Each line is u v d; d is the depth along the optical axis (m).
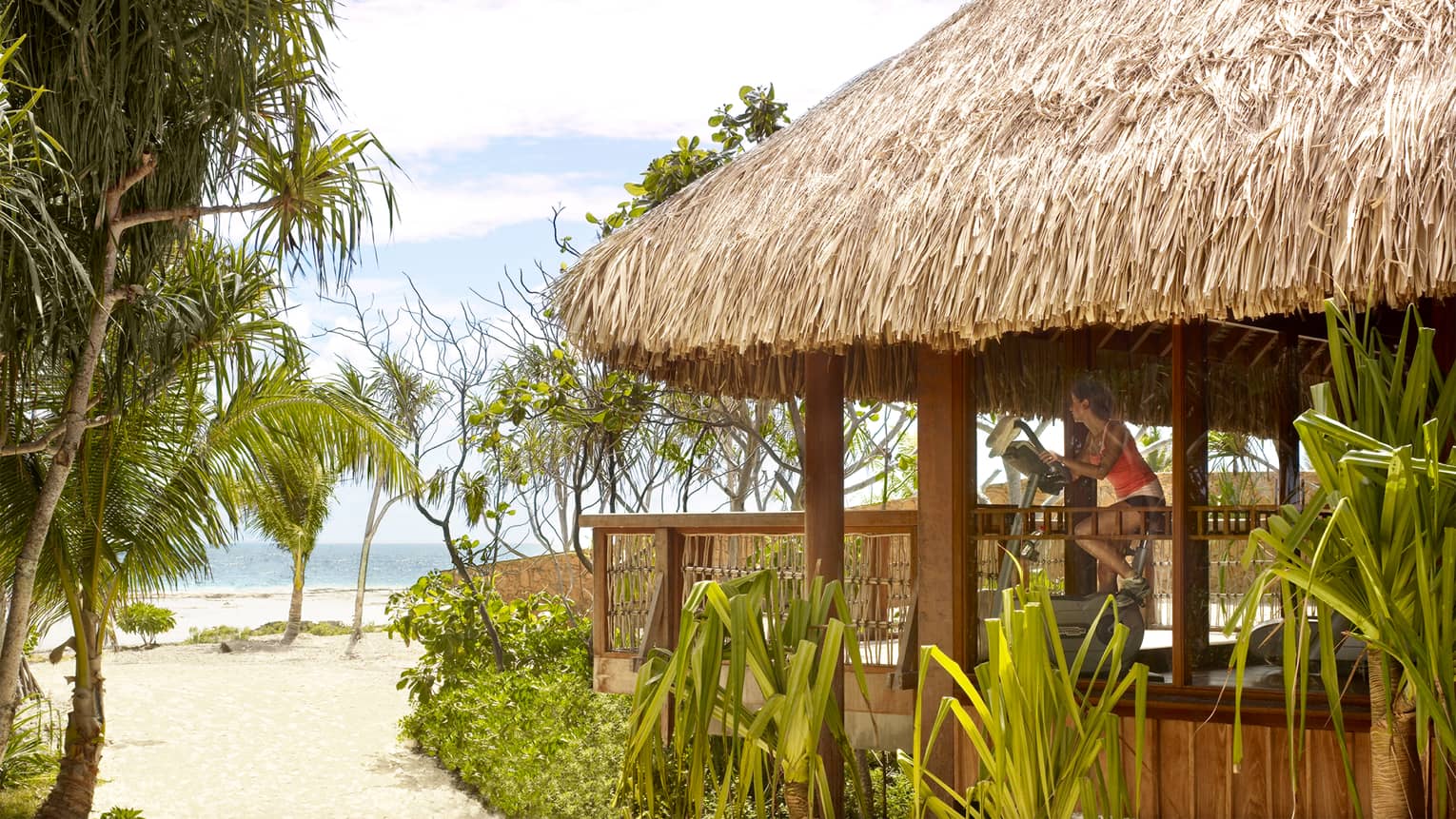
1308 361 4.96
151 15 5.66
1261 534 3.19
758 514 6.32
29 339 5.89
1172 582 4.76
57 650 8.12
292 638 25.55
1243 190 3.71
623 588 6.96
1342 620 4.37
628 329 5.06
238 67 6.05
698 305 4.86
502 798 8.65
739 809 4.12
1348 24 4.17
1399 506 2.94
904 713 5.59
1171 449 4.81
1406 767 3.31
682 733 4.14
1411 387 3.11
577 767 8.34
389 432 9.22
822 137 5.36
